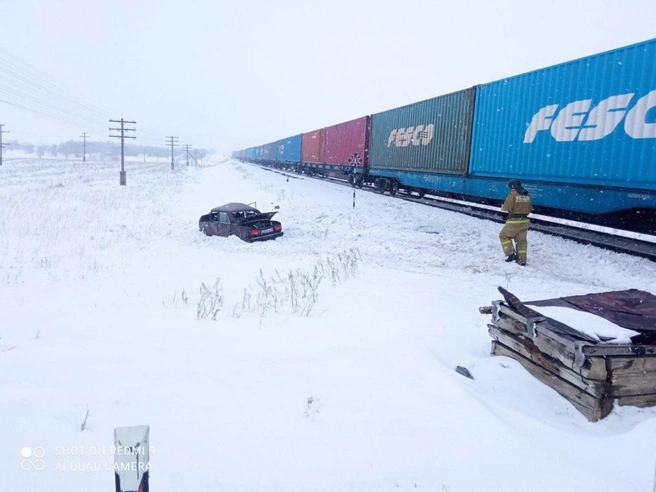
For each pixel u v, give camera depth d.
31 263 10.55
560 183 11.73
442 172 17.33
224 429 3.09
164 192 32.47
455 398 3.63
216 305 6.95
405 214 16.55
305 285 7.96
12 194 26.88
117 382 3.87
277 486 2.55
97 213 20.64
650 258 9.37
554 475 2.76
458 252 11.34
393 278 8.65
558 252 10.60
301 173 44.94
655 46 8.95
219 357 4.53
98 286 8.48
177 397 3.57
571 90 11.10
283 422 3.21
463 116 15.74
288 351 4.71
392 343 4.91
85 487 2.46
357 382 3.92
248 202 24.73
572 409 3.63
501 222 14.00
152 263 11.05
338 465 2.76
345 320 5.89
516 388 3.95
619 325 3.79
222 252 13.13
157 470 2.62
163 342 5.05
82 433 3.00
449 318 5.99
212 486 2.52
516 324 4.39
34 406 3.39
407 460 2.84
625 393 3.46
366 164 25.67
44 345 4.99
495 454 2.94
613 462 2.93
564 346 3.65
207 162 170.38
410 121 19.89
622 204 10.07
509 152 13.51
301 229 16.64
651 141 9.11
